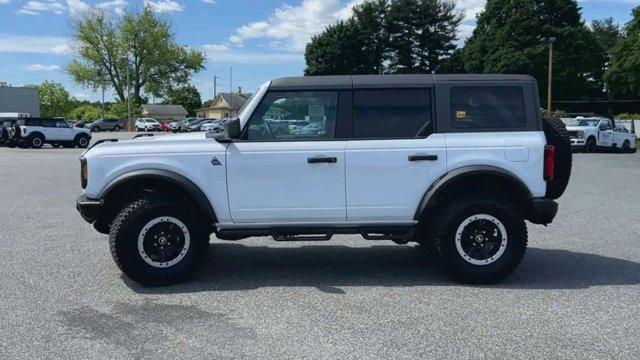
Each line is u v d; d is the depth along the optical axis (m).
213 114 104.50
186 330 4.65
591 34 62.38
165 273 5.78
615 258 7.01
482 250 5.87
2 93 48.53
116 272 6.36
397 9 72.25
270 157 5.78
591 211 10.44
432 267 6.61
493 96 5.94
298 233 5.92
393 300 5.39
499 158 5.84
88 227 8.90
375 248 7.61
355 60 69.12
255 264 6.77
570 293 5.61
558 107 62.22
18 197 12.15
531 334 4.56
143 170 5.73
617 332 4.61
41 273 6.31
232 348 4.29
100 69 73.56
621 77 50.47
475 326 4.72
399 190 5.86
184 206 5.80
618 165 21.16
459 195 6.02
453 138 5.86
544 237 8.24
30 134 31.41
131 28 78.00
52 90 100.06
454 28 73.31
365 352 4.22
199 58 83.62
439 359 4.11
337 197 5.85
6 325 4.77
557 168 6.12
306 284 5.94
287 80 5.92
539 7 60.81
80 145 33.06
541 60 58.50
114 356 4.16
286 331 4.62
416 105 5.91
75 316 4.98
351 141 5.84
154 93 81.56
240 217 5.86
